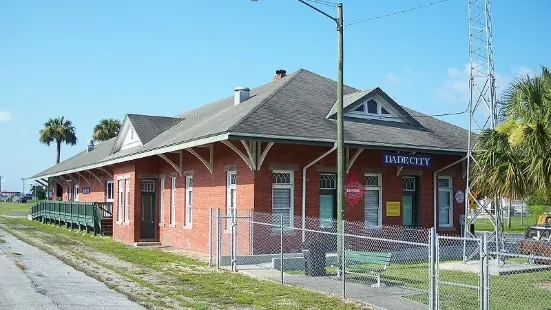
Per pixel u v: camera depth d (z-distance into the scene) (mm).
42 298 10883
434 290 10219
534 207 39688
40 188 102375
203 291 12156
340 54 14602
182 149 20406
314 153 18609
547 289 12609
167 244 23719
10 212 61781
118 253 20203
